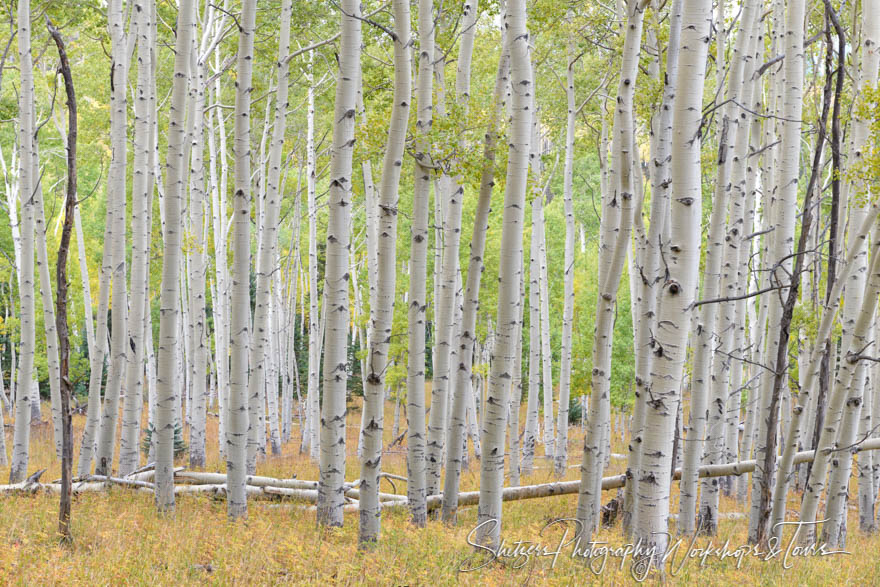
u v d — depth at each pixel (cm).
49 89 2377
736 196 1139
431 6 1009
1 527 819
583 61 2083
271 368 2470
